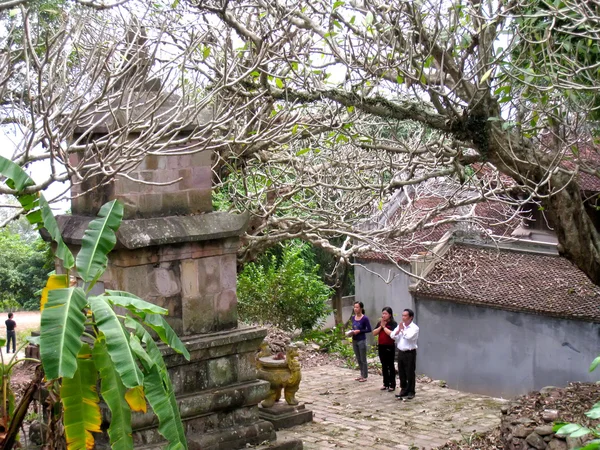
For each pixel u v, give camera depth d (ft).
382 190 35.06
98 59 24.98
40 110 23.66
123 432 20.39
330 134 39.63
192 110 29.25
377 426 38.96
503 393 61.11
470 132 31.04
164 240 31.63
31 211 23.04
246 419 34.30
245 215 34.63
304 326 69.87
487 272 64.44
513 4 29.81
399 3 28.96
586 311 56.24
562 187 32.76
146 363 21.02
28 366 55.11
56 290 20.08
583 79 34.27
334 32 28.37
